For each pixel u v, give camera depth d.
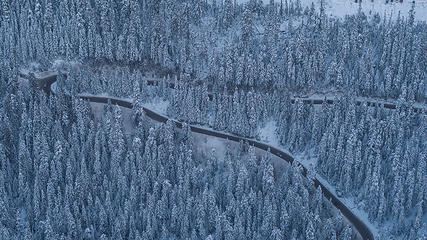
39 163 144.62
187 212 132.62
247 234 128.00
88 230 129.38
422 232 126.50
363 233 131.75
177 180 142.38
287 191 136.12
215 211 131.75
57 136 148.88
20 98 160.00
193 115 161.38
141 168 142.62
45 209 134.12
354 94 165.00
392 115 148.75
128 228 131.62
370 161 137.75
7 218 130.62
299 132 152.25
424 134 149.50
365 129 150.38
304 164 150.25
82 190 136.12
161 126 150.12
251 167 144.12
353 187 141.50
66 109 157.38
